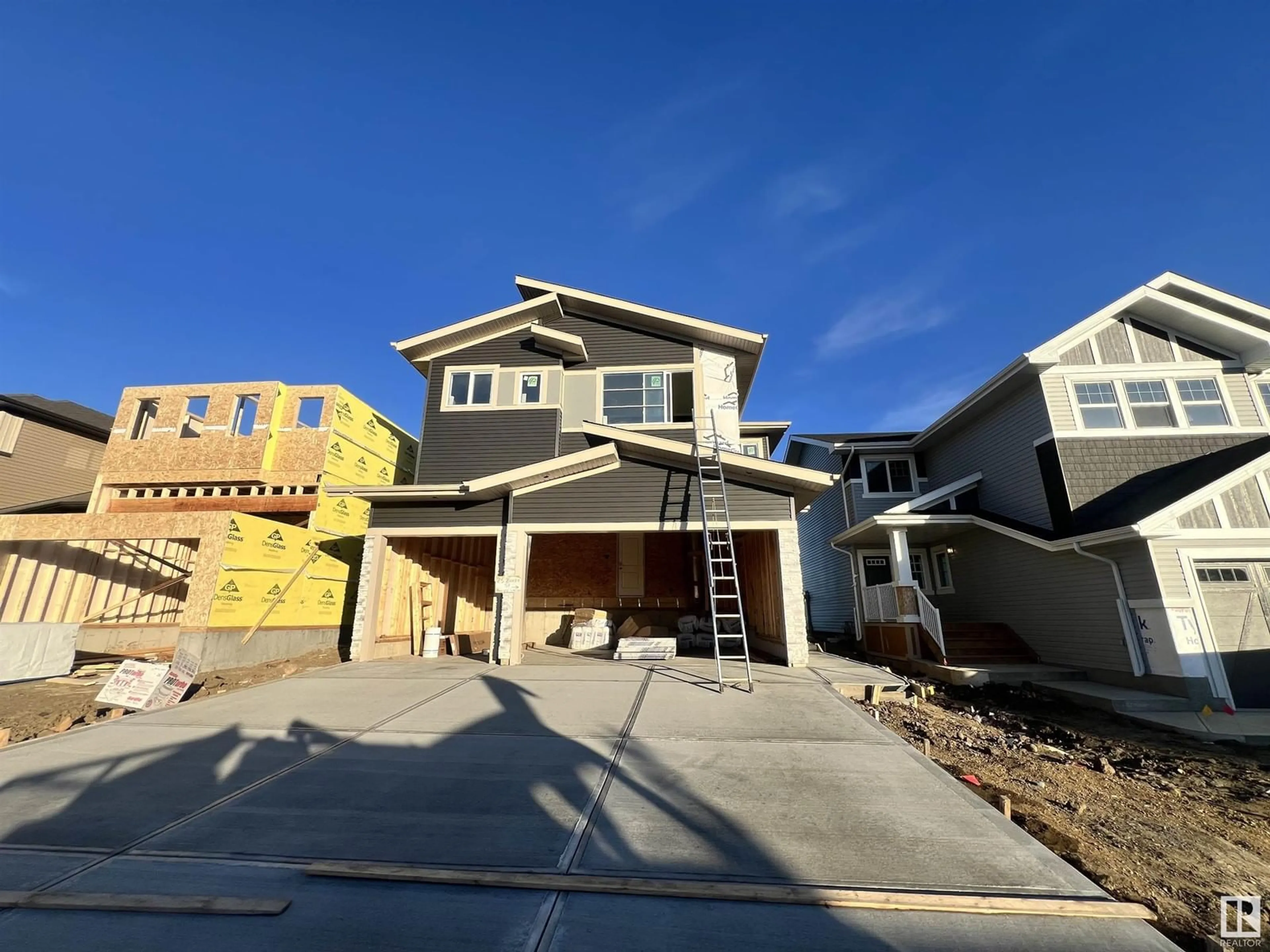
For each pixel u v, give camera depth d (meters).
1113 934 2.52
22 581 11.52
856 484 17.39
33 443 17.50
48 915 2.64
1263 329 12.47
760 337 13.12
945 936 2.48
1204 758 6.70
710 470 10.55
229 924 2.56
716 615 8.08
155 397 15.08
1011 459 13.22
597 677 8.81
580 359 13.41
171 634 14.78
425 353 13.74
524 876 2.95
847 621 18.11
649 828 3.55
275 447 14.62
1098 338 12.29
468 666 10.02
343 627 14.59
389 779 4.45
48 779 4.48
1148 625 9.45
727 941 2.44
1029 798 5.13
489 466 12.57
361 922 2.58
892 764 4.76
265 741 5.48
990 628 12.91
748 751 5.09
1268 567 9.18
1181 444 11.51
